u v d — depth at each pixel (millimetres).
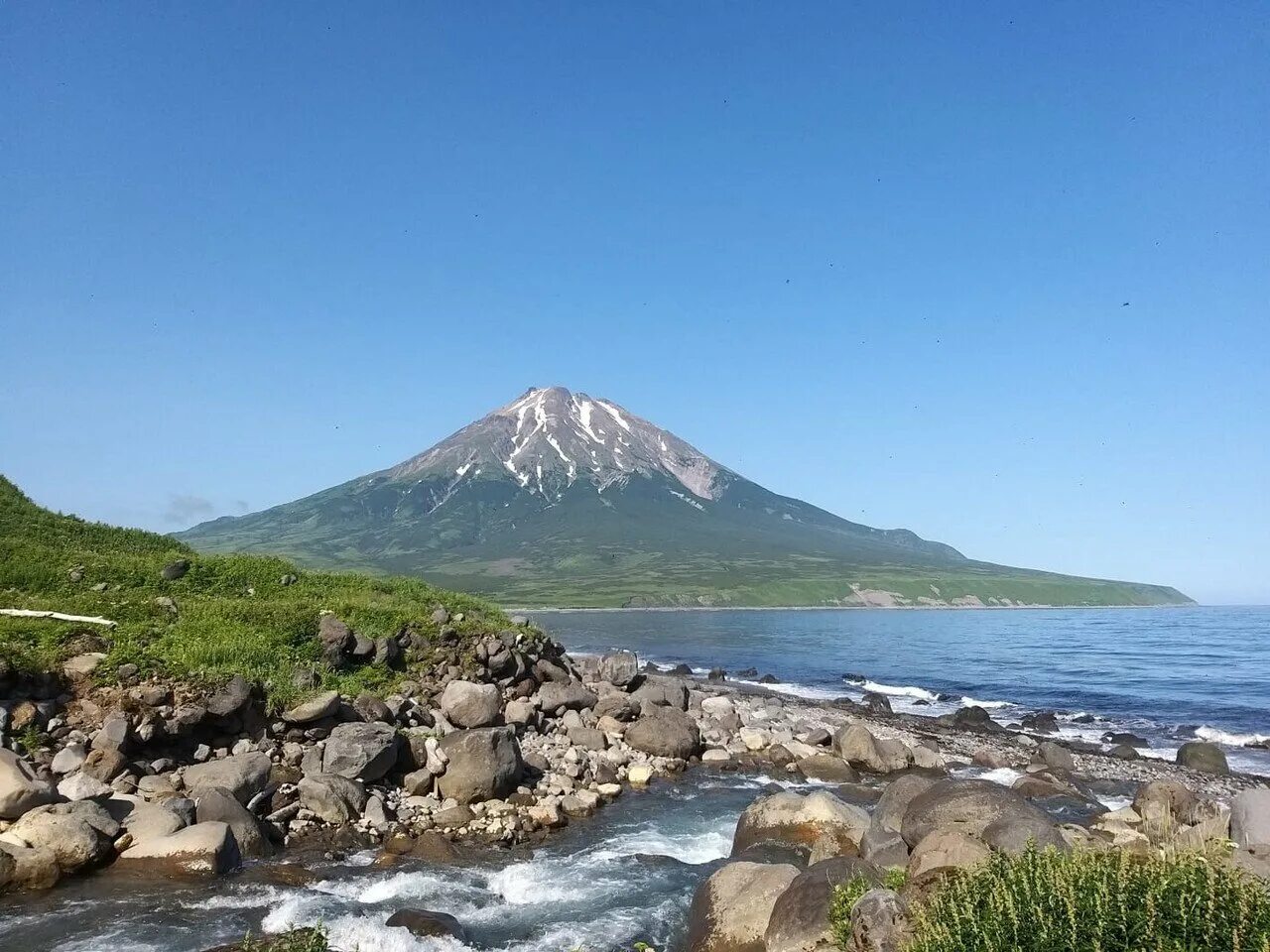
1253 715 45562
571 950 13094
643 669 64938
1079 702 50938
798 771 26672
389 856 16531
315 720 20328
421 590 34688
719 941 12297
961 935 8266
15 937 12039
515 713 25625
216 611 24156
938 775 27469
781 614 187750
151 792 16562
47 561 27094
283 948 11258
